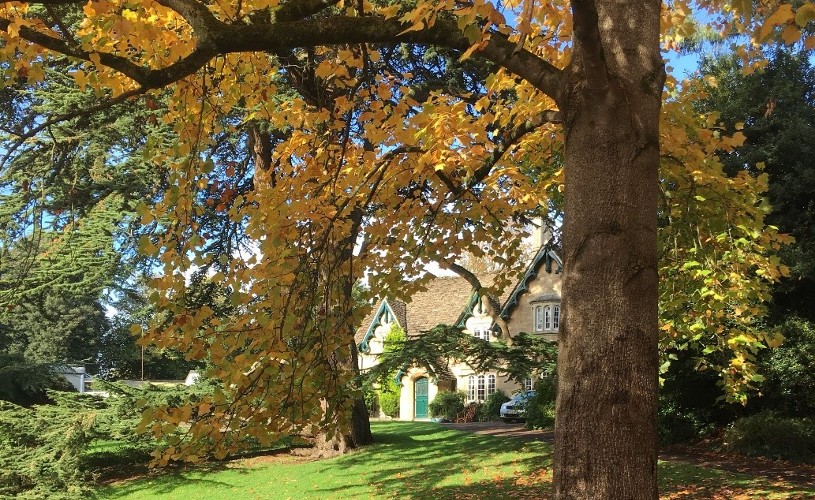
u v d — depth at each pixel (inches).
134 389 549.6
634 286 112.3
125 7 154.7
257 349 166.6
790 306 596.1
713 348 262.4
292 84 385.4
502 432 786.8
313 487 451.8
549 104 215.2
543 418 791.7
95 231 426.0
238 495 443.5
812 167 586.2
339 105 189.0
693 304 258.4
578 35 107.9
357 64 175.3
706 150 225.3
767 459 499.2
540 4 171.0
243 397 166.9
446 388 1235.9
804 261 550.3
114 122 400.2
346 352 194.4
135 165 434.0
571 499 107.8
